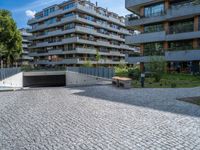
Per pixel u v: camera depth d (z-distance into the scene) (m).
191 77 29.02
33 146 5.62
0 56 50.31
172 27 37.59
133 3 40.69
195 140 5.98
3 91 19.42
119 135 6.44
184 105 11.17
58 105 11.49
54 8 67.94
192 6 33.28
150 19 38.94
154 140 6.00
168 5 37.59
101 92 17.11
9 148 5.50
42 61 70.94
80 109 10.33
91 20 66.44
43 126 7.48
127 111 9.79
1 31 46.44
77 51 59.38
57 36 67.19
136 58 40.50
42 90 19.33
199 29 34.03
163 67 30.23
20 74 37.31
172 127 7.23
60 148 5.46
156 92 16.73
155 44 39.28
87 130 6.96
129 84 20.12
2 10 48.78
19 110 10.32
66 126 7.45
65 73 41.88
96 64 65.50
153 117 8.62
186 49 34.50
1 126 7.54
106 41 72.81
